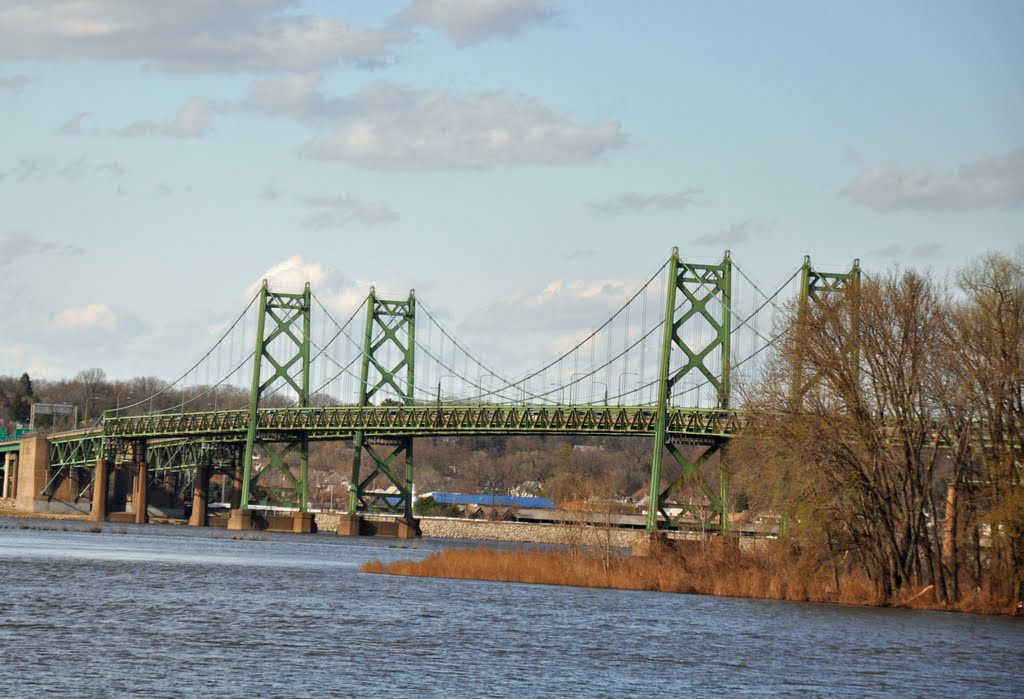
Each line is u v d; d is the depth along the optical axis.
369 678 93.31
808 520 148.88
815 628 128.00
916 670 105.62
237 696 85.50
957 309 150.88
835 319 149.50
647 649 112.12
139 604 131.88
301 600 141.75
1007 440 149.50
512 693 90.38
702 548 179.12
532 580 179.38
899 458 151.12
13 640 103.50
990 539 151.25
